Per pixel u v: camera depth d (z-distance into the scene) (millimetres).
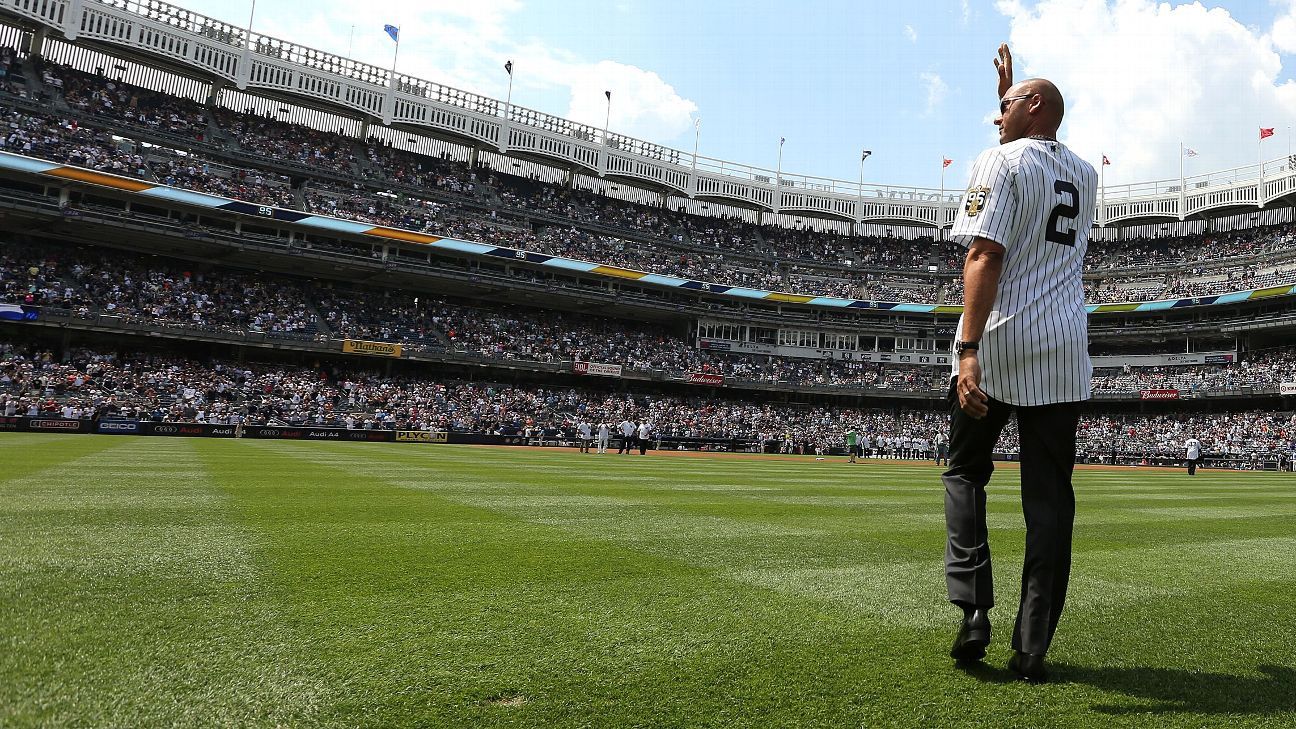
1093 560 5852
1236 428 51375
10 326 39406
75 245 43656
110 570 4012
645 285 60469
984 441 3172
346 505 7941
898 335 65875
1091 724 2426
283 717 2217
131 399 36125
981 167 3166
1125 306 59312
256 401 40281
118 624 3020
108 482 9445
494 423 45375
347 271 49875
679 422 54000
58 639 2789
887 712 2467
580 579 4363
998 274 2982
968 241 3100
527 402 50938
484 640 3053
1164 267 62844
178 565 4238
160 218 41844
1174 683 2846
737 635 3264
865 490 13445
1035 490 3047
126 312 41094
